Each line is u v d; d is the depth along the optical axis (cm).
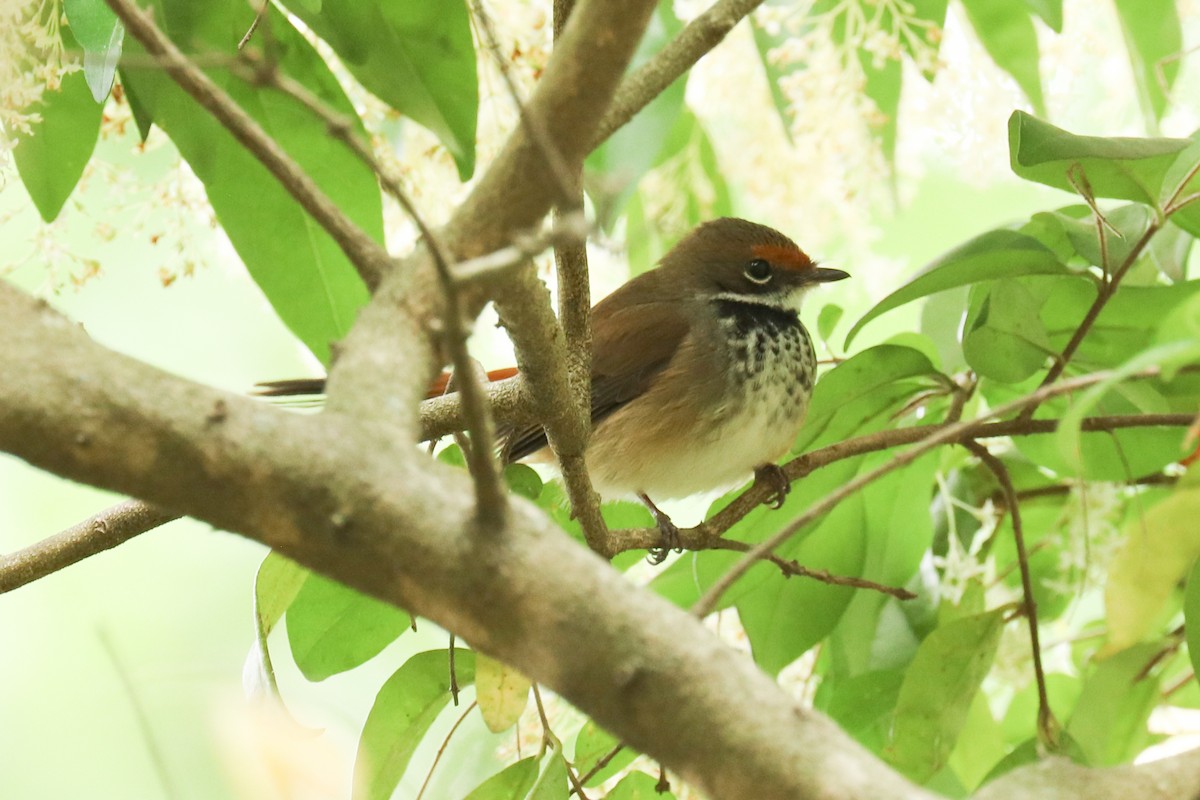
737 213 1168
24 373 332
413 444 357
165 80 726
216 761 594
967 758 817
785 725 325
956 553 811
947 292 859
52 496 1267
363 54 736
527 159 416
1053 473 877
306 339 782
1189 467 649
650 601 339
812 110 893
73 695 1164
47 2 714
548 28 823
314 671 759
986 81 904
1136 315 777
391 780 716
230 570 1261
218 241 861
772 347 1045
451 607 338
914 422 883
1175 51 912
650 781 723
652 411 1037
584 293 645
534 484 812
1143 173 680
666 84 576
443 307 406
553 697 781
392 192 366
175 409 335
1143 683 754
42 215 742
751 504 803
